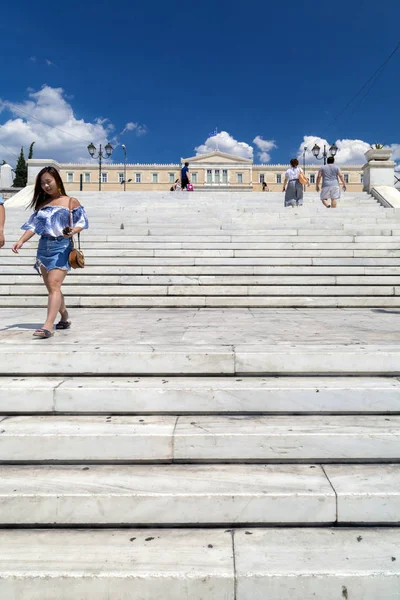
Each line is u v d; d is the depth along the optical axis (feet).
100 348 10.57
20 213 35.17
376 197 46.42
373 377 9.91
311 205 43.29
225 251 25.08
